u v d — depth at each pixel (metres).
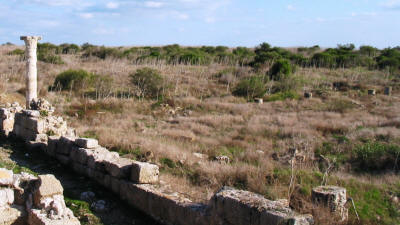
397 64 43.69
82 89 28.00
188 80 33.81
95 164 8.73
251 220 5.21
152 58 48.38
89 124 18.05
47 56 44.12
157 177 7.70
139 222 6.81
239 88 29.84
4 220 5.76
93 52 55.66
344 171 12.90
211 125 19.58
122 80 32.28
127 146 12.64
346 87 32.84
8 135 12.67
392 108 24.53
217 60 51.38
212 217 5.75
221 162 11.94
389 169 13.10
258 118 20.91
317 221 7.03
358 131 17.25
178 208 6.35
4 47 78.88
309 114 22.36
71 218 5.94
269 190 9.16
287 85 31.55
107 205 7.34
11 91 24.09
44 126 11.76
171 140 14.98
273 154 13.86
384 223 8.48
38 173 9.15
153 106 24.11
